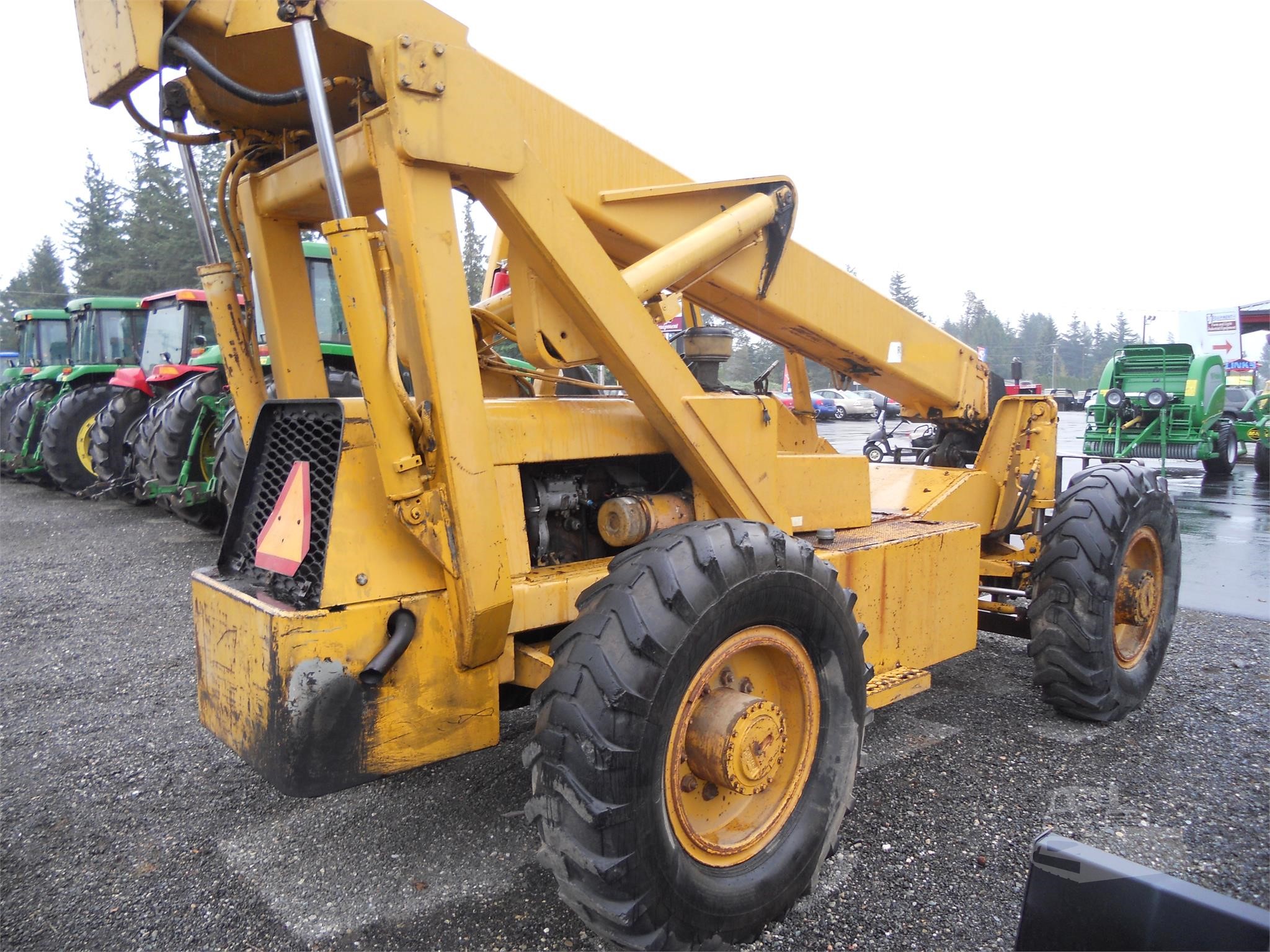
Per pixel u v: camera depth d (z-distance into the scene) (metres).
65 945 2.29
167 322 10.66
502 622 2.22
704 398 2.62
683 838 2.10
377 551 2.12
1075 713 3.77
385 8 1.99
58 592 6.18
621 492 2.80
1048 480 4.27
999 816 2.93
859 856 2.69
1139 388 14.90
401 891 2.52
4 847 2.79
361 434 2.17
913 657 3.40
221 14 2.01
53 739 3.63
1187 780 3.21
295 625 1.98
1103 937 1.31
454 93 2.04
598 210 2.69
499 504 2.18
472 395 2.12
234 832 2.87
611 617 2.02
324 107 1.88
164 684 4.30
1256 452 14.37
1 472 14.30
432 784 3.15
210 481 7.69
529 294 2.40
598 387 2.81
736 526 2.25
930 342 4.14
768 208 3.10
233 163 2.58
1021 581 4.37
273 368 2.77
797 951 2.24
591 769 1.89
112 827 2.91
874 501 4.11
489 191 2.18
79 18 2.17
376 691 2.09
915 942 2.28
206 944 2.29
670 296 2.84
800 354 4.03
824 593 2.40
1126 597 3.84
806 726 2.43
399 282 2.11
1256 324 23.53
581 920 2.36
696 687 2.11
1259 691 4.20
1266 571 7.04
